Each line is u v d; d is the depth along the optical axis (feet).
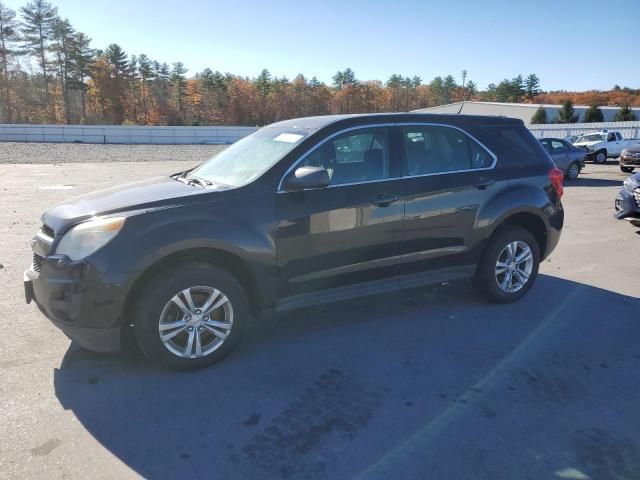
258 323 15.24
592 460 9.19
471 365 12.74
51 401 10.80
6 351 12.96
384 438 9.75
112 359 12.71
